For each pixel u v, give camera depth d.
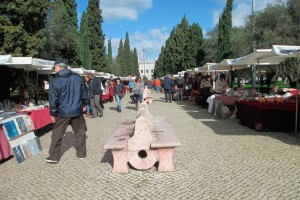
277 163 5.71
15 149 6.37
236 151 6.71
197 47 54.66
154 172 5.38
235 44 29.39
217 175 5.12
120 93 15.73
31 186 4.87
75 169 5.69
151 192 4.46
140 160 5.39
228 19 38.38
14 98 14.21
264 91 18.53
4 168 5.98
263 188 4.48
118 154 5.38
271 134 8.65
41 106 9.46
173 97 24.62
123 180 5.01
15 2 16.95
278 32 22.70
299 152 6.46
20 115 7.33
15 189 4.75
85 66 41.56
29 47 17.77
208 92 16.72
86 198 4.31
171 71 67.31
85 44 41.59
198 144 7.53
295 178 4.87
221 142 7.68
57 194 4.50
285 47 8.14
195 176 5.11
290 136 8.30
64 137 8.75
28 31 18.45
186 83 24.95
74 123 6.34
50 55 24.33
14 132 6.62
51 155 6.12
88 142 8.19
